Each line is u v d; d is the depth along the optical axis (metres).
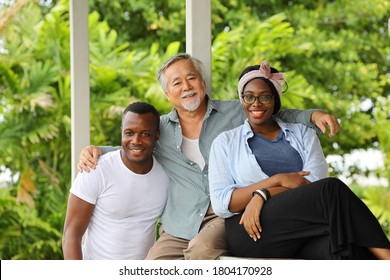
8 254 10.84
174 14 12.86
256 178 5.11
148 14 12.79
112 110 11.25
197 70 5.66
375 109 12.92
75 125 6.18
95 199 5.46
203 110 5.67
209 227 5.31
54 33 11.34
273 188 4.88
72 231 5.42
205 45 6.04
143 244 5.55
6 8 11.40
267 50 12.23
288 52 12.58
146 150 5.41
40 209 11.11
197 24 6.02
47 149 11.29
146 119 5.41
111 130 11.35
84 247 5.63
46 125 11.20
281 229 4.77
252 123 5.25
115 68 11.34
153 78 11.41
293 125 5.30
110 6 12.79
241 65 11.94
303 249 4.84
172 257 5.43
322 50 12.93
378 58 13.13
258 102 5.18
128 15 12.92
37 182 11.20
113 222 5.50
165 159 5.60
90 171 5.45
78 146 6.19
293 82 12.05
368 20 13.11
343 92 12.96
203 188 5.52
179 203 5.53
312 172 5.08
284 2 13.19
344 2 13.11
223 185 5.12
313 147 5.20
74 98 6.19
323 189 4.57
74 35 6.20
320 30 13.11
